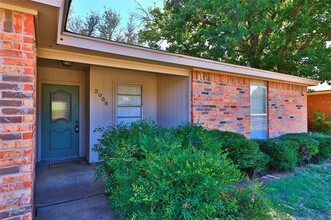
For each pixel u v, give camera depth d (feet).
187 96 18.43
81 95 21.16
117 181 8.39
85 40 12.18
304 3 28.58
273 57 31.83
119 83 21.04
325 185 13.04
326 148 20.17
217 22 32.45
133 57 14.29
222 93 19.85
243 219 6.67
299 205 10.36
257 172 15.46
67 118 20.54
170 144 8.91
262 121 23.02
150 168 6.86
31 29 7.10
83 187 13.08
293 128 25.91
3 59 6.56
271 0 27.32
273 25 28.76
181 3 36.11
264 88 23.35
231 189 7.25
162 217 6.33
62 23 10.36
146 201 6.48
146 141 8.99
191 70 18.13
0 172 6.40
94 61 14.05
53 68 19.61
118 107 21.01
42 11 7.38
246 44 34.88
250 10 28.48
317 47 29.53
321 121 34.60
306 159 18.75
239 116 21.02
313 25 30.48
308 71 30.12
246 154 14.44
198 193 6.48
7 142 6.52
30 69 6.96
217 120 19.40
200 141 10.51
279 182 13.38
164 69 17.11
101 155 11.41
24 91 6.83
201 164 6.80
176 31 37.65
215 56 32.63
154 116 23.29
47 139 19.66
